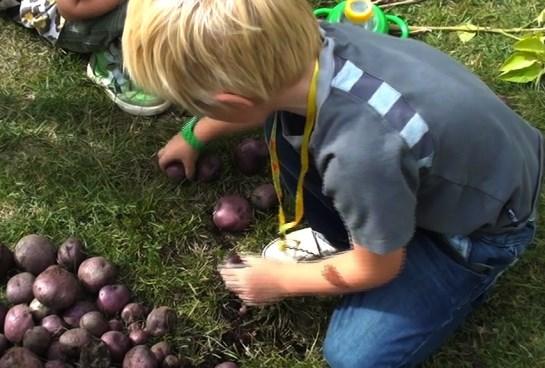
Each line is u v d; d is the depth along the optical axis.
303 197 1.81
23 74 2.36
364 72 1.46
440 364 1.95
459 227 1.67
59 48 2.38
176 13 1.32
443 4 2.49
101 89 2.32
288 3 1.36
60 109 2.29
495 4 2.49
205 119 2.04
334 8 2.38
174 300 2.01
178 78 1.38
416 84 1.48
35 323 1.86
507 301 2.02
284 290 1.79
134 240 2.07
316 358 1.95
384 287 1.83
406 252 1.82
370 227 1.50
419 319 1.81
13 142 2.23
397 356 1.82
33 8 2.31
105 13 2.20
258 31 1.33
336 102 1.43
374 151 1.43
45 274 1.87
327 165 1.48
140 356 1.78
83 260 1.97
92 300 1.95
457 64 1.63
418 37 2.46
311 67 1.44
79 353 1.79
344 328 1.85
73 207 2.12
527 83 2.35
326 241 1.98
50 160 2.21
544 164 1.78
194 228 2.11
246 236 2.11
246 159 2.15
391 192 1.46
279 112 1.58
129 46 1.39
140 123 2.28
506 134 1.60
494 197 1.62
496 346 1.97
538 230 2.11
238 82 1.37
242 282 1.82
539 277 2.05
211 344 1.95
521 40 2.33
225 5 1.32
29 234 2.07
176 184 2.17
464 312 1.89
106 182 2.17
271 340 1.97
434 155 1.50
